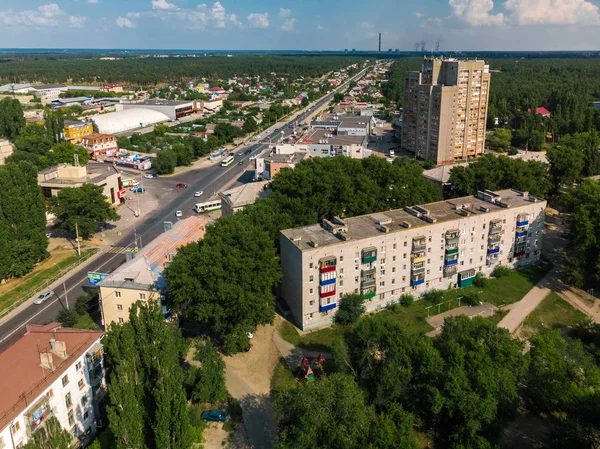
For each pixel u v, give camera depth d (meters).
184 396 69.88
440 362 80.31
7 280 135.62
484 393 76.62
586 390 80.25
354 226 120.94
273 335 110.88
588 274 135.62
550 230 171.50
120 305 106.56
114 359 73.88
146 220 183.88
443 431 81.19
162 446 67.25
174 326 101.38
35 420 66.69
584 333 108.50
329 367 99.19
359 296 113.75
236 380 96.44
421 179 161.25
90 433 80.19
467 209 133.38
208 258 102.75
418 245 120.19
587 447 69.31
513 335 110.56
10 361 73.94
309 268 108.31
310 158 166.62
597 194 142.38
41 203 147.25
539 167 180.00
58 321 111.44
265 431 83.62
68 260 148.12
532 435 81.38
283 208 138.12
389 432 69.31
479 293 126.75
